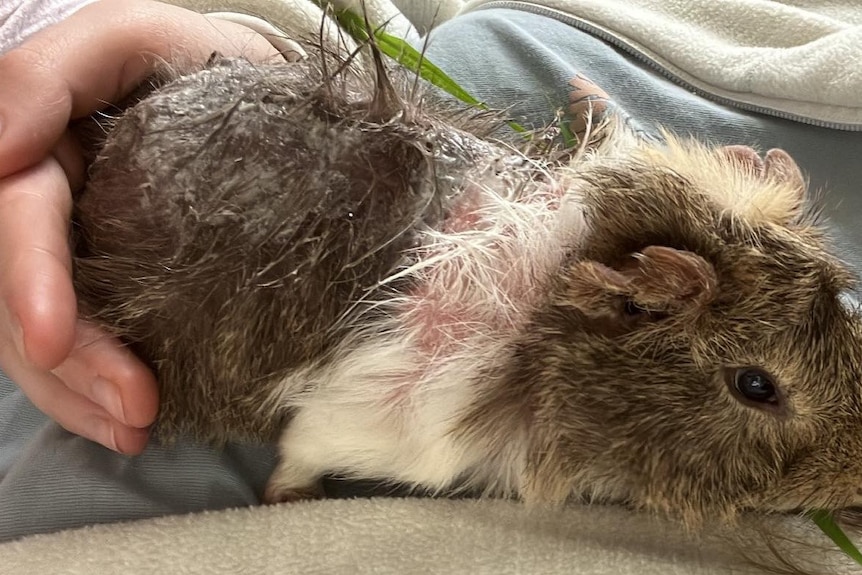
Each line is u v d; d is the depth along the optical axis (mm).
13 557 319
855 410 305
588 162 322
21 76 322
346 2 415
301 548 324
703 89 436
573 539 328
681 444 304
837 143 420
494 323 312
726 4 461
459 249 305
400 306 307
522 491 326
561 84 417
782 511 328
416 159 306
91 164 323
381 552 324
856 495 310
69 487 332
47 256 301
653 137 390
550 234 311
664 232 303
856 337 308
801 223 322
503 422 319
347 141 301
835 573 323
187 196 296
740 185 314
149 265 301
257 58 367
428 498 338
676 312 299
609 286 295
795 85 419
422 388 312
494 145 328
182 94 306
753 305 298
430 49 436
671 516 323
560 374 308
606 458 310
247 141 297
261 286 297
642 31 446
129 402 309
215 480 338
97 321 311
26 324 291
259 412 319
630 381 304
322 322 302
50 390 325
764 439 305
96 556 319
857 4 474
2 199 311
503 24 444
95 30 340
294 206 296
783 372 300
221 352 305
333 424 319
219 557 321
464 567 319
